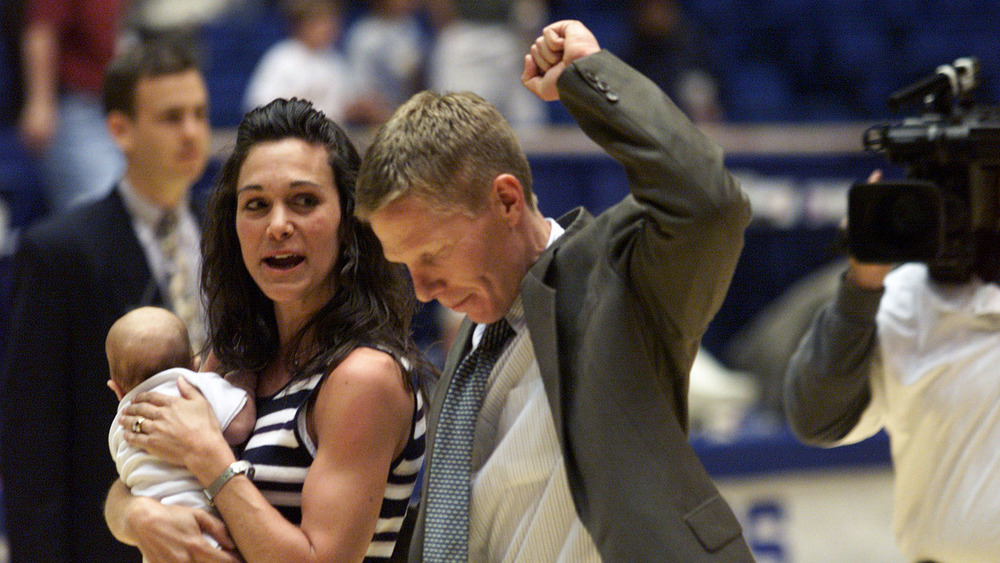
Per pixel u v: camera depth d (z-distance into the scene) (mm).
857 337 7539
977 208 7242
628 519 5316
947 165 7234
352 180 6043
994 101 28781
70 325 8664
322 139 6016
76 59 15758
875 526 14102
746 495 13953
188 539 5461
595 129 5395
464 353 6207
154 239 9273
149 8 23609
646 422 5422
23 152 16547
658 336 5562
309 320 6047
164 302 9117
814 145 18891
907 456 7520
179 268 9281
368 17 23203
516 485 5734
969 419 7176
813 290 17188
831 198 18812
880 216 6973
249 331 6270
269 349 6270
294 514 5676
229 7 25859
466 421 5906
